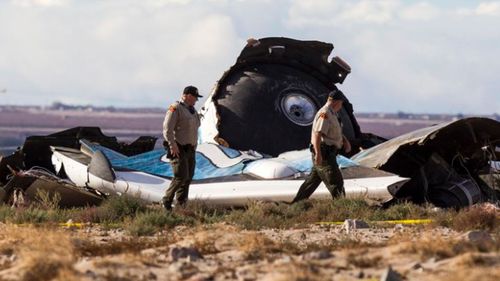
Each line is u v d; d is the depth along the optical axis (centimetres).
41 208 6544
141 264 3450
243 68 8331
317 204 5678
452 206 6788
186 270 3331
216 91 8106
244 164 7050
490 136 6962
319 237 4412
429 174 6994
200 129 8125
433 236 3881
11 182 7006
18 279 3228
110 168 7012
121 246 4028
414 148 7025
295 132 8025
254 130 7962
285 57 8481
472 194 6894
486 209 5066
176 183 5872
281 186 6631
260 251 3728
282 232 4675
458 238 3847
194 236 4112
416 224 4916
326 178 6025
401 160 7019
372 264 3328
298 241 4225
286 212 5562
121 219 5569
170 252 3578
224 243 3969
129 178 7000
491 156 7188
